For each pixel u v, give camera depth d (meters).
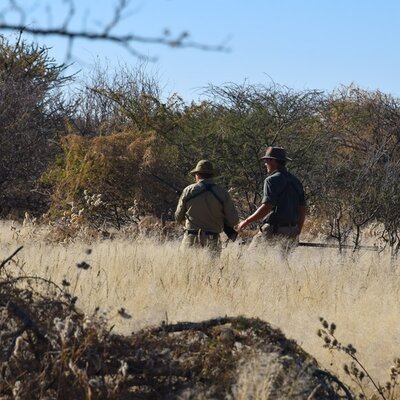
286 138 54.78
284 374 12.81
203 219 29.56
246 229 45.53
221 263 25.50
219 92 57.66
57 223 38.50
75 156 50.22
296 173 53.81
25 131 61.09
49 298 13.85
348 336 17.06
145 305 19.66
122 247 28.81
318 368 13.70
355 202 36.84
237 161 55.09
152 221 44.00
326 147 55.28
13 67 65.56
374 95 72.88
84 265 15.40
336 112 69.56
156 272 23.78
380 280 24.80
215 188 29.73
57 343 12.40
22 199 60.88
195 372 13.05
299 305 20.92
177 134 56.81
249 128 54.69
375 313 19.47
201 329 14.16
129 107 59.38
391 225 36.31
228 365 13.09
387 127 69.19
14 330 12.96
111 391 11.95
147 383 12.88
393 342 16.86
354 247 32.25
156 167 50.56
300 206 30.53
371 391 14.87
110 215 50.12
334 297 21.97
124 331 16.56
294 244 29.53
